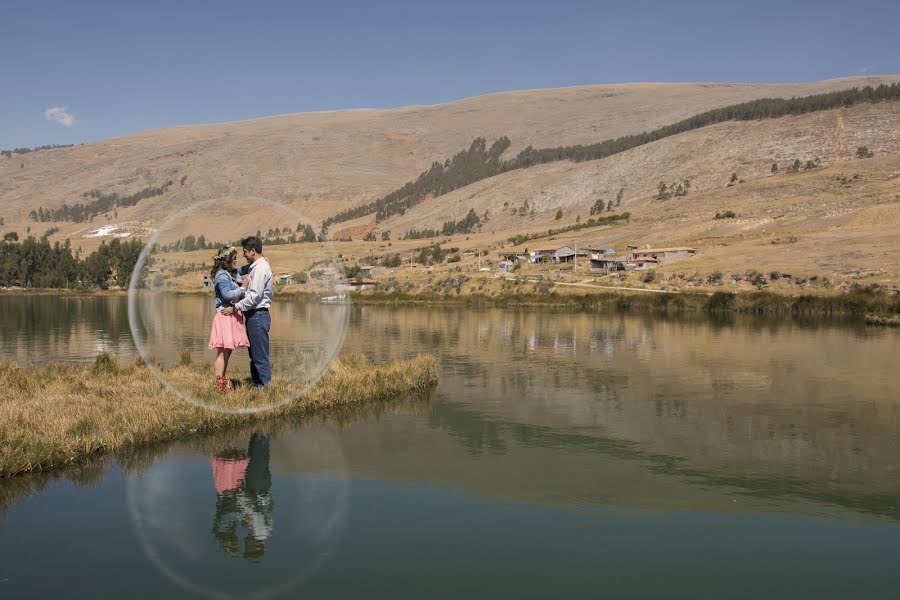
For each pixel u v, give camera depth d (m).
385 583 5.67
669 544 6.71
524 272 116.69
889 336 35.59
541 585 5.72
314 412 13.00
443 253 168.88
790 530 7.16
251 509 7.43
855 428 12.20
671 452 10.33
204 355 13.33
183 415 10.76
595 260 116.38
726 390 16.59
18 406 10.54
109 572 5.79
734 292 73.81
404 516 7.32
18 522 6.95
